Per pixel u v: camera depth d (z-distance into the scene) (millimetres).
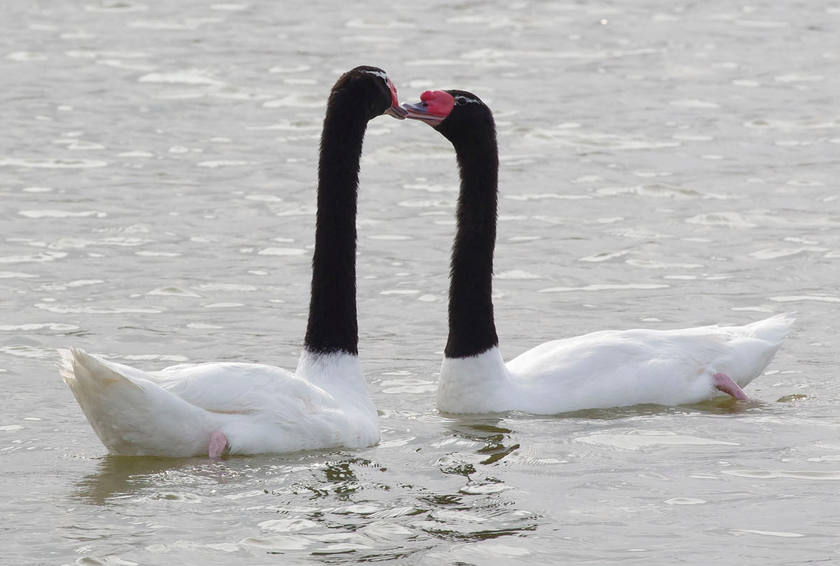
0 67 36188
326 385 12930
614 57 39156
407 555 9984
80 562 9781
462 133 14352
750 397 14781
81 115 30953
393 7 47344
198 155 27516
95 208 23281
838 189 25141
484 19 45250
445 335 17172
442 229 22562
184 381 11672
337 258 13078
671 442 12930
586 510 10984
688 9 47219
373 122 31344
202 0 48094
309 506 10930
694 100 33562
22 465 11891
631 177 26188
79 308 17906
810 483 11633
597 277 19875
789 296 18812
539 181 26000
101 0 47656
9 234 21531
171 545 10094
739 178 26062
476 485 11578
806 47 40531
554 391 14203
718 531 10523
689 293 19031
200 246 21188
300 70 36594
